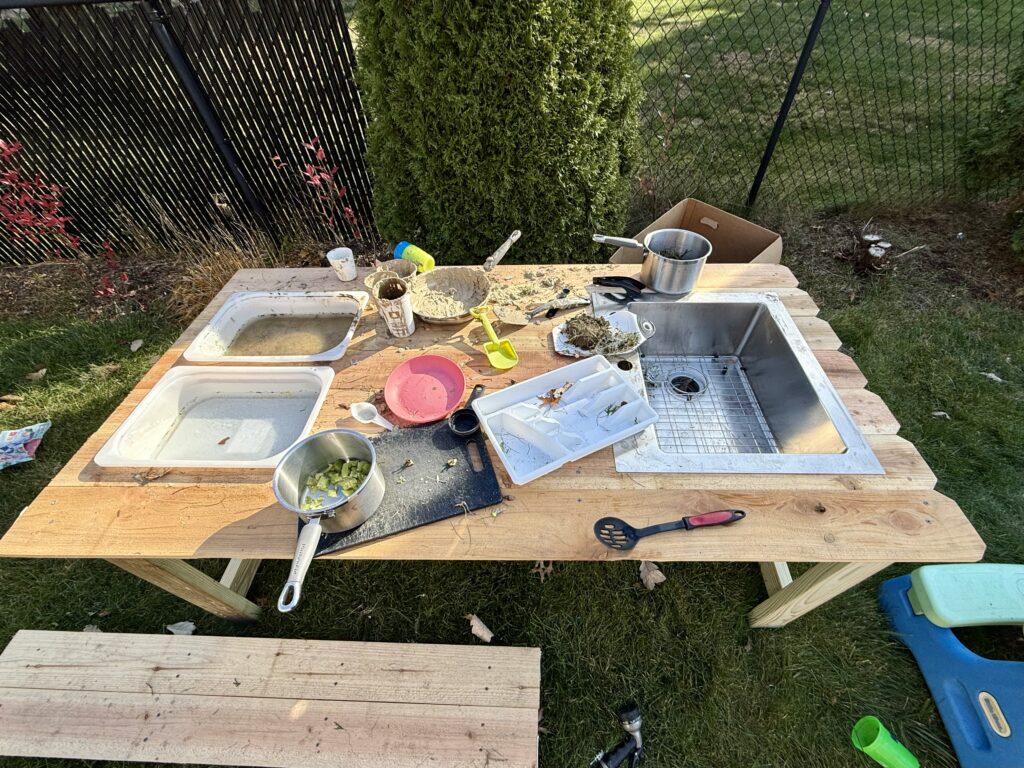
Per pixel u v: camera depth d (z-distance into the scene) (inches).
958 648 62.5
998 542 78.6
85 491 48.1
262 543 43.8
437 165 93.4
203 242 146.1
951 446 91.2
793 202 146.8
